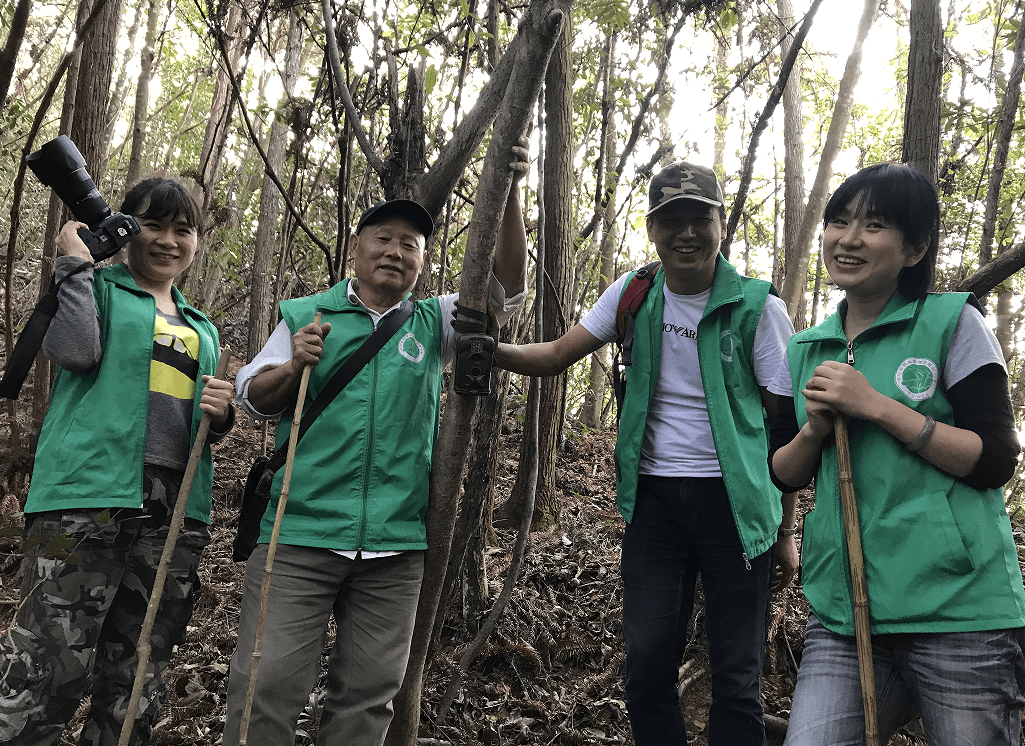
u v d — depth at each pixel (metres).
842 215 1.81
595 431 6.96
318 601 2.18
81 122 3.91
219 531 4.50
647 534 2.49
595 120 5.39
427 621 2.37
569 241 4.51
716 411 2.42
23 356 2.23
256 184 8.46
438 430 2.46
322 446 2.23
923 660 1.64
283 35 6.49
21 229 7.88
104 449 2.33
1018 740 1.61
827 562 1.80
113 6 3.94
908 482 1.69
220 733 2.87
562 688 3.28
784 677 3.41
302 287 6.88
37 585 2.23
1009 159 4.88
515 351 2.56
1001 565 1.62
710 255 2.44
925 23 2.84
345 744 2.19
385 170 2.88
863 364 1.82
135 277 2.61
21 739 2.17
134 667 2.41
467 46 3.27
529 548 4.32
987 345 1.70
